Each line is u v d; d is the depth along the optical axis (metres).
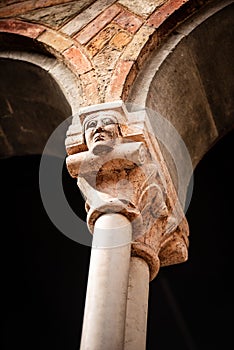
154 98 4.86
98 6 5.33
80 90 4.88
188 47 5.07
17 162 6.87
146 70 4.93
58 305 7.17
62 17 5.36
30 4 5.53
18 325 7.07
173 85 5.05
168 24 5.07
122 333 3.66
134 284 4.05
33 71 5.27
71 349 7.02
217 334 7.10
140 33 5.02
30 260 7.21
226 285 7.19
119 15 5.20
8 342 7.00
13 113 5.71
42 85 5.33
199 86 5.23
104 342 3.59
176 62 5.04
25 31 5.31
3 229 7.17
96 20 5.23
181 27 5.10
